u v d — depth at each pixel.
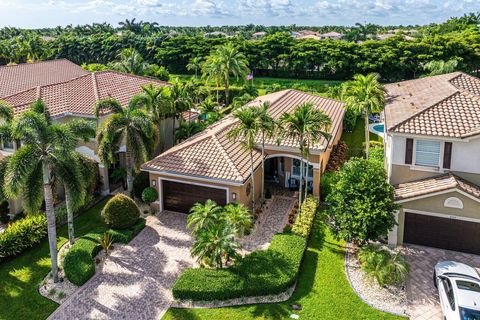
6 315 18.88
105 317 18.50
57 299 19.80
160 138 36.34
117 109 27.05
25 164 18.48
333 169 32.50
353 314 18.27
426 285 20.11
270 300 19.33
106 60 112.12
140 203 29.73
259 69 95.00
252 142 24.88
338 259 22.45
